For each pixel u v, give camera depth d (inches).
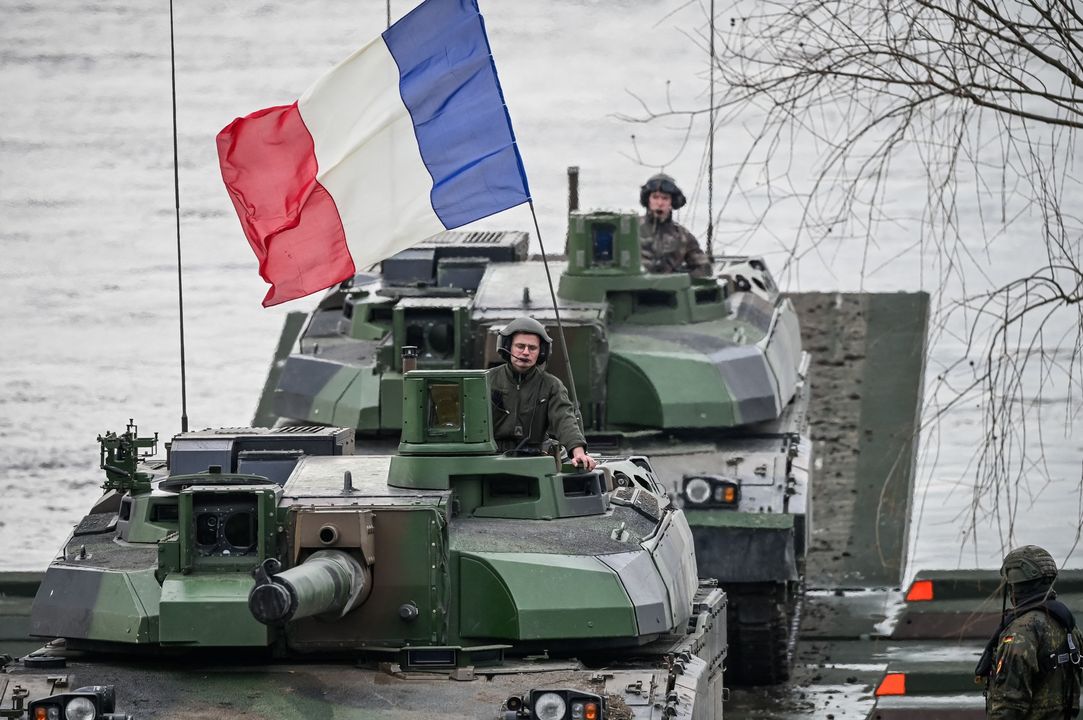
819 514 3676.2
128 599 2117.4
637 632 2133.4
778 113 2273.6
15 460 4362.7
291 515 2107.5
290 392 3348.9
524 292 3348.9
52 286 6136.8
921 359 4320.9
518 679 2042.3
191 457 2497.5
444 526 2133.4
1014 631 1995.6
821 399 4148.6
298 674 2074.3
